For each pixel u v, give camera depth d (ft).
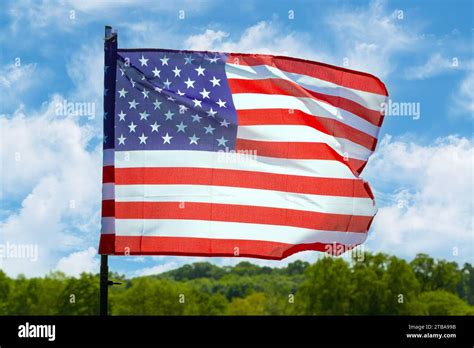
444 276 479.00
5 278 411.34
